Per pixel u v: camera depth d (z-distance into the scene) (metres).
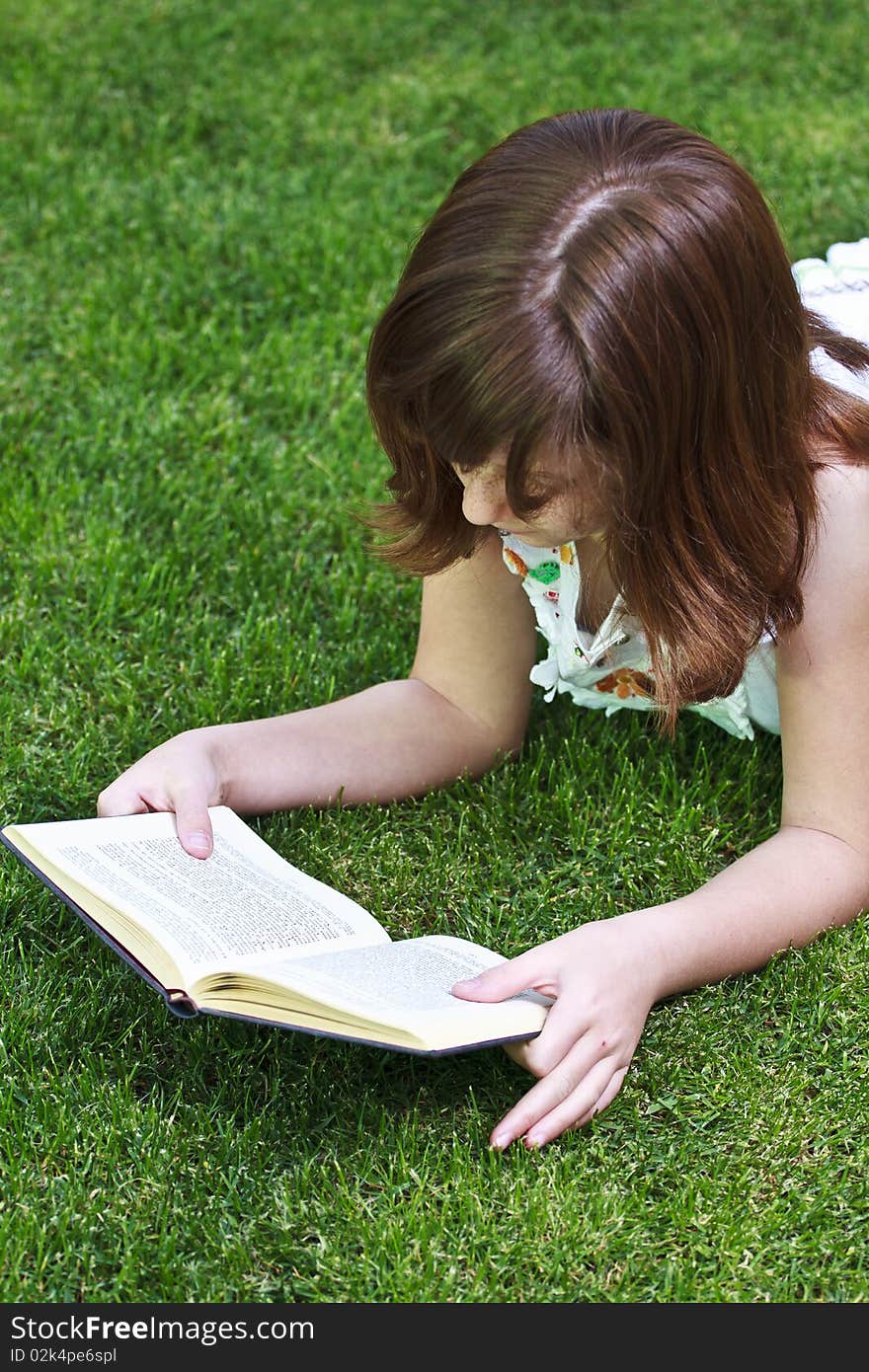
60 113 3.66
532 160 1.32
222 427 2.66
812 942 1.65
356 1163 1.44
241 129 3.62
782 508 1.45
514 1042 1.37
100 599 2.26
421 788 1.90
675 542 1.39
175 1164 1.42
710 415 1.34
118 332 2.89
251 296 3.07
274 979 1.28
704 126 3.62
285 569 2.37
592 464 1.29
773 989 1.62
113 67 3.82
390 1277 1.32
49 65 3.80
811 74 3.91
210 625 2.22
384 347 1.35
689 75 3.89
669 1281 1.33
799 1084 1.53
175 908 1.43
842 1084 1.54
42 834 1.52
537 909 1.75
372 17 4.13
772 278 1.37
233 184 3.43
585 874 1.83
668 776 1.96
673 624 1.44
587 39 4.09
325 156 3.55
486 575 1.80
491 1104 1.50
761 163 3.47
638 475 1.31
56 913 1.71
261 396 2.76
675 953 1.49
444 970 1.43
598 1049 1.40
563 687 1.94
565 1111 1.38
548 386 1.25
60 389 2.76
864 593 1.54
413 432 1.41
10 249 3.16
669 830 1.86
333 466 2.59
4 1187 1.39
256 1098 1.51
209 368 2.83
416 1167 1.43
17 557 2.32
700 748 1.98
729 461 1.38
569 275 1.25
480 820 1.88
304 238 3.19
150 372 2.82
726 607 1.43
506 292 1.26
